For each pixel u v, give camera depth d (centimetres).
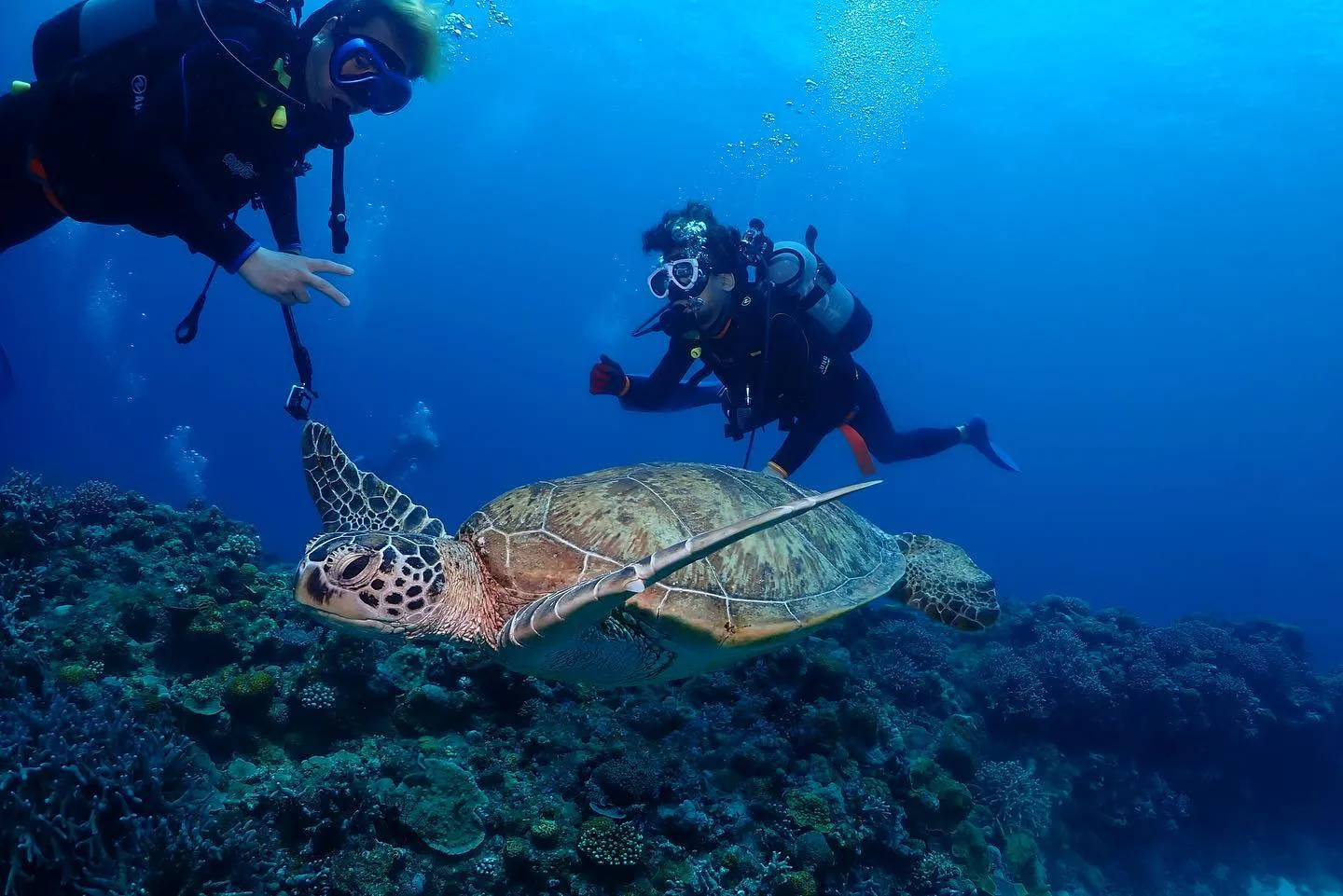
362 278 1878
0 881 121
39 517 194
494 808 150
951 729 236
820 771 181
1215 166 1352
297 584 123
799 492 170
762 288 201
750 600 138
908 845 175
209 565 199
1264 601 1631
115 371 1553
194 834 130
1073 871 262
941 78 1158
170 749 142
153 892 125
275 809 142
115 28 128
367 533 130
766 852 160
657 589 130
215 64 127
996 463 346
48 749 129
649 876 148
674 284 192
